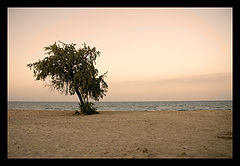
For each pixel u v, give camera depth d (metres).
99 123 16.92
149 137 10.98
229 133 11.68
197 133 11.97
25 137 10.89
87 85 25.22
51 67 24.89
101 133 12.27
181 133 12.09
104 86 27.44
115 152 7.95
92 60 27.25
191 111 29.89
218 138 10.44
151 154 7.65
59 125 15.74
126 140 10.23
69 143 9.52
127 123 16.84
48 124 16.28
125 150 8.26
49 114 27.44
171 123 16.64
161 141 9.94
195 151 8.02
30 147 8.70
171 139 10.39
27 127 14.53
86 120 19.20
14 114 26.09
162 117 21.52
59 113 29.61
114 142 9.76
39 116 23.86
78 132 12.60
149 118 20.61
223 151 7.95
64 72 25.92
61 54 25.70
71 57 25.09
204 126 14.68
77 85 25.67
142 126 15.14
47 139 10.42
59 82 26.19
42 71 25.14
